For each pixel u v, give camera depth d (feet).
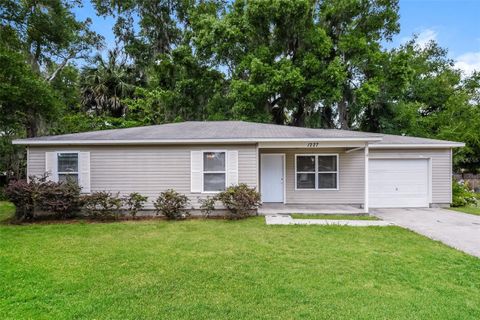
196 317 10.93
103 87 75.25
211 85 65.77
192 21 66.90
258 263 16.65
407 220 29.04
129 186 32.24
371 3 60.03
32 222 28.66
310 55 55.57
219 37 59.21
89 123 65.41
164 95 65.21
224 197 29.96
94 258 17.51
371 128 67.26
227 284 13.84
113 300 12.23
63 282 14.01
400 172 38.63
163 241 21.29
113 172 32.22
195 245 20.21
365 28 61.67
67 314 11.13
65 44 55.98
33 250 19.13
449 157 38.52
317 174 38.14
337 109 63.77
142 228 25.63
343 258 17.47
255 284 13.85
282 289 13.29
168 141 31.30
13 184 29.55
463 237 22.30
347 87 61.31
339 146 32.83
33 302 12.09
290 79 52.60
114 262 16.79
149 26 81.05
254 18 56.54
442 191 38.47
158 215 31.63
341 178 37.96
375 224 26.66
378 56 56.85
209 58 63.67
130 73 81.61
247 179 32.14
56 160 31.86
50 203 28.99
